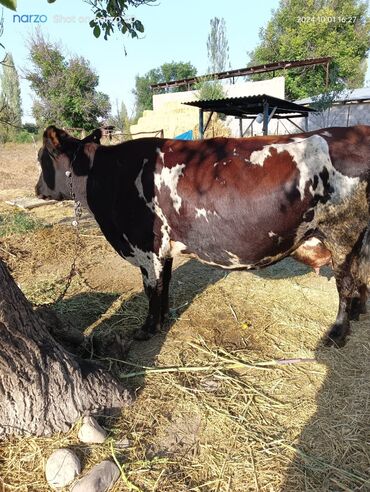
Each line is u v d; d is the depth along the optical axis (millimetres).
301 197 3148
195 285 4871
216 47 27484
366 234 3334
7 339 2410
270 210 3180
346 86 29547
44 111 24219
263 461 2438
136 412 2824
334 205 3184
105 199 3752
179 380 3168
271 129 21125
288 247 3420
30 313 2600
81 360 2881
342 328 3561
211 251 3475
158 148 3562
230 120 20188
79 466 2312
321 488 2252
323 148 3135
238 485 2291
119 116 27688
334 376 3186
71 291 4848
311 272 5156
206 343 3689
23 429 2488
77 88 24406
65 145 3986
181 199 3371
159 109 23781
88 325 4039
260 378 3199
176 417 2801
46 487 2244
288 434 2645
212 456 2480
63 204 9547
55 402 2564
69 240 6734
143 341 3760
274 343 3660
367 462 2418
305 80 29281
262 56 33625
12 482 2262
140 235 3645
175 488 2258
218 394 3025
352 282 3436
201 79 21312
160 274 3723
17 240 6773
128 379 3162
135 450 2500
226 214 3256
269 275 5090
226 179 3238
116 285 5023
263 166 3191
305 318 4055
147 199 3508
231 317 4121
